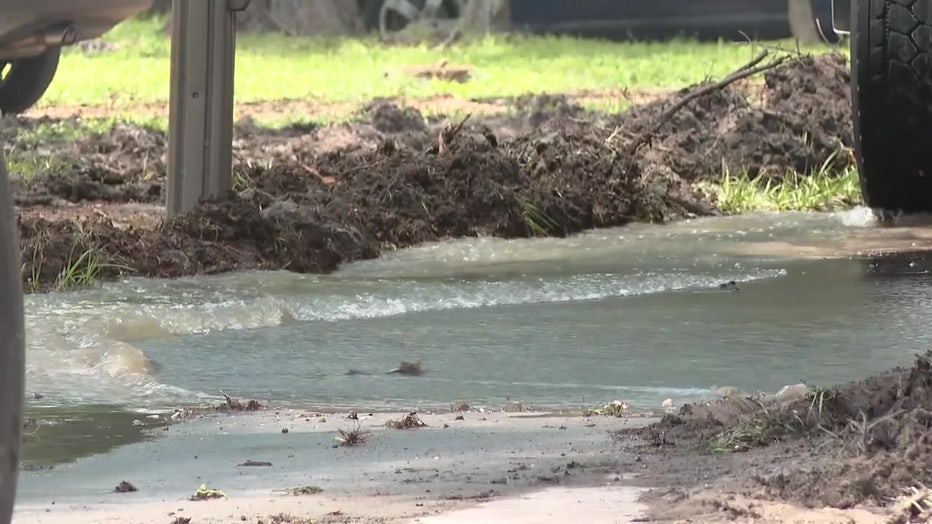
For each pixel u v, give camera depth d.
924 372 7.21
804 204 19.50
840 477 6.06
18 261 4.99
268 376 10.21
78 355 10.58
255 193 16.30
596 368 10.39
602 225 17.67
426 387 9.83
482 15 53.22
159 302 12.59
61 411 9.02
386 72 37.81
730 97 22.25
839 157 20.86
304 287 13.47
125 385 9.83
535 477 6.68
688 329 11.75
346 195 16.92
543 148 18.67
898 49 16.88
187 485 6.90
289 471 7.17
